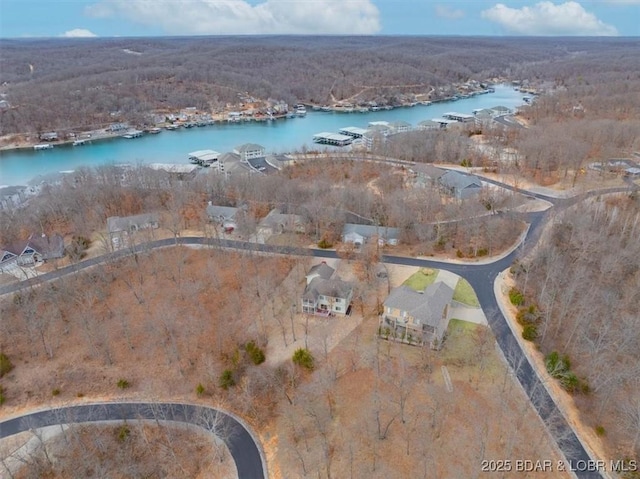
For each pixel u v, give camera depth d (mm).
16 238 100750
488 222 93562
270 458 52188
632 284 73750
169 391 62094
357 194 109500
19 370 64938
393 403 55250
